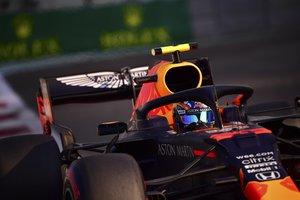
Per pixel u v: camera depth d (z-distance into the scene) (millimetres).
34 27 93312
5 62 91750
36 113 54125
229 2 104875
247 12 106375
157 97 23250
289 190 17484
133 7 98938
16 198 21109
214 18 103875
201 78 23172
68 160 22859
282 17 108188
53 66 85750
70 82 29375
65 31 94938
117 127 20250
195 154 19891
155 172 22297
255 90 55688
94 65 83875
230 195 19938
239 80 62906
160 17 99938
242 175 18016
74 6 96062
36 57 92500
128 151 23344
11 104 60219
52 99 28922
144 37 98875
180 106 22172
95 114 45188
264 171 18000
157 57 62656
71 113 45906
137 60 84188
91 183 17828
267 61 74562
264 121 22422
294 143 22531
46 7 94625
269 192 17422
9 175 21156
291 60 73438
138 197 17797
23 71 83312
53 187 21516
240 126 20484
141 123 22422
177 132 21547
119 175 18016
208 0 103625
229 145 18859
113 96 29656
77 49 94750
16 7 93312
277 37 96625
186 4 101938
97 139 40156
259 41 94312
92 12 96562
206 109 22016
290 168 21812
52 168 21609
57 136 26203
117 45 96750
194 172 18922
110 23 97438
